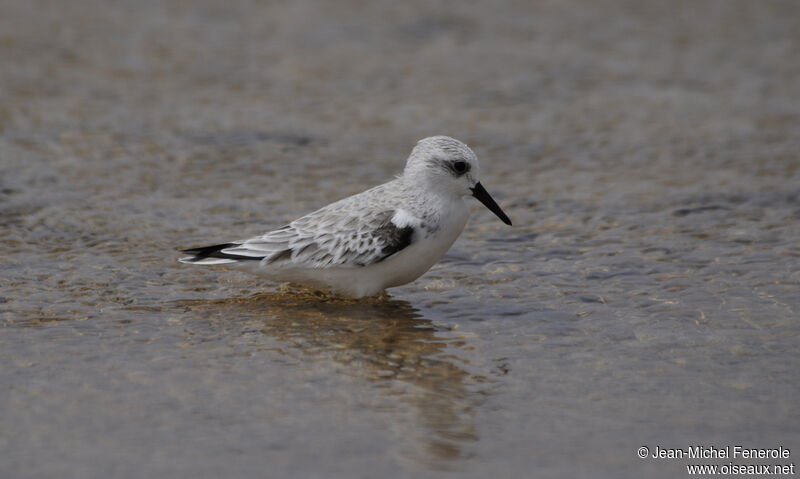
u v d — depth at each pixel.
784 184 18.81
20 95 24.14
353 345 11.97
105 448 9.32
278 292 13.79
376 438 9.60
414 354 11.70
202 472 8.91
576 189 18.78
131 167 19.58
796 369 11.16
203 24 31.28
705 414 10.13
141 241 15.72
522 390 10.72
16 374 10.88
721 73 27.30
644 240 15.92
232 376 10.99
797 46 29.55
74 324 12.41
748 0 34.38
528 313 13.02
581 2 34.44
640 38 30.47
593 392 10.66
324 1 34.19
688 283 13.97
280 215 17.16
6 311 12.73
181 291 13.73
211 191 18.36
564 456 9.32
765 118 23.56
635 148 21.42
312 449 9.37
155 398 10.38
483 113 23.92
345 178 19.36
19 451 9.22
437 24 31.84
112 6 32.91
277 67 27.34
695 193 18.36
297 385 10.80
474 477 8.93
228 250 13.09
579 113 24.03
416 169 13.02
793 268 14.44
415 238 12.84
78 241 15.62
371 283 13.21
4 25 30.11
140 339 12.00
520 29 31.44
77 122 22.38
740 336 12.10
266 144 21.33
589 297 13.55
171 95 24.73
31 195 17.72
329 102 24.58
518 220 17.03
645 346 11.88
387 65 27.73
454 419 10.03
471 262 15.00
